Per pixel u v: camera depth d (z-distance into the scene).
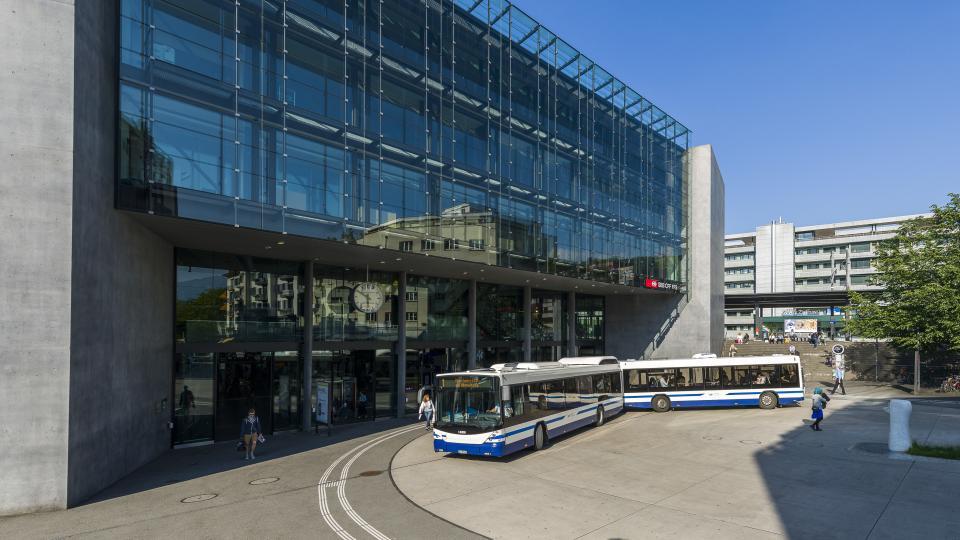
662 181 44.91
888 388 40.09
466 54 27.14
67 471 13.02
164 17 16.64
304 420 24.72
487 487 14.91
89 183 14.12
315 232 20.03
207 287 22.56
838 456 18.19
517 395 19.16
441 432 18.38
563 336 43.12
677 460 18.06
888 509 12.68
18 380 12.66
